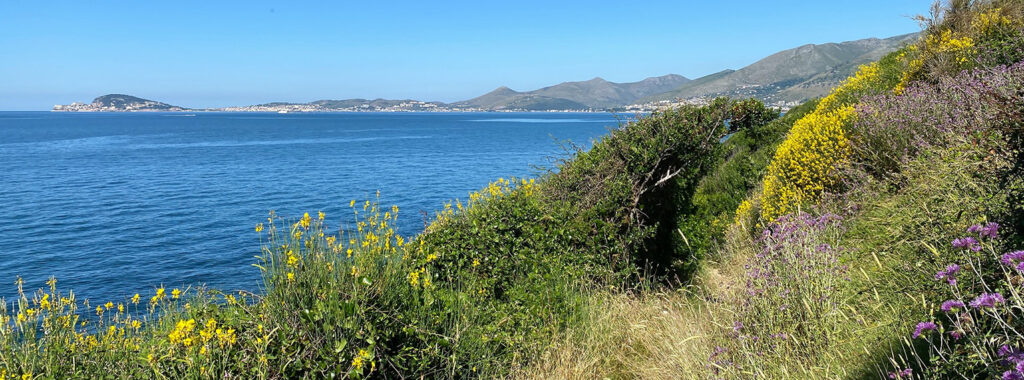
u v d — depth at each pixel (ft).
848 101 33.73
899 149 20.57
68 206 129.18
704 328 15.93
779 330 12.93
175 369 12.32
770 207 23.24
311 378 12.84
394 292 14.97
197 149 308.60
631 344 17.11
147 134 495.82
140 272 78.18
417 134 481.87
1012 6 30.99
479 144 337.72
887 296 12.67
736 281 17.20
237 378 12.21
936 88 24.11
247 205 128.57
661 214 25.13
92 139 415.64
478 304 18.33
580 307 18.34
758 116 27.81
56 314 12.75
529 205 22.04
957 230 12.39
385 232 16.63
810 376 11.58
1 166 219.61
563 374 15.49
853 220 18.51
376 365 13.89
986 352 8.20
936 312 10.66
